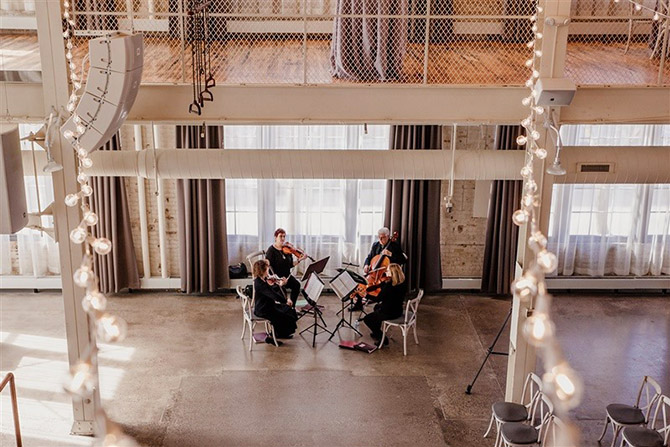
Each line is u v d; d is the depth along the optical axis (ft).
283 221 39.09
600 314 37.45
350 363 32.09
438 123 25.71
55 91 23.94
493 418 26.30
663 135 37.91
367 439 26.73
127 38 21.50
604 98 25.58
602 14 36.78
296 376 30.94
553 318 36.81
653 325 36.37
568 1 23.89
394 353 33.06
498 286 38.75
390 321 32.86
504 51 32.68
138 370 31.24
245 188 38.68
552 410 23.93
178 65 28.35
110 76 21.59
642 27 36.76
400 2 25.77
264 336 34.19
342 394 29.63
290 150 28.81
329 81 25.81
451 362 32.35
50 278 39.19
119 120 22.59
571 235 39.40
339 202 38.75
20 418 27.68
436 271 38.99
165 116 25.44
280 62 29.32
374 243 36.52
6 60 27.32
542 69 24.38
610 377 31.40
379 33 25.44
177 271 39.47
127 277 38.70
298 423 27.63
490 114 25.64
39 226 25.23
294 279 36.24
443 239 39.32
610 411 25.30
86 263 20.15
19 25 33.50
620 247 39.58
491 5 35.86
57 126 24.04
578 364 32.40
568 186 38.42
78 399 26.43
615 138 37.96
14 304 37.76
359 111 25.53
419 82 25.84
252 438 26.68
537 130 25.45
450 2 35.60
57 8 23.32
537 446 24.59
